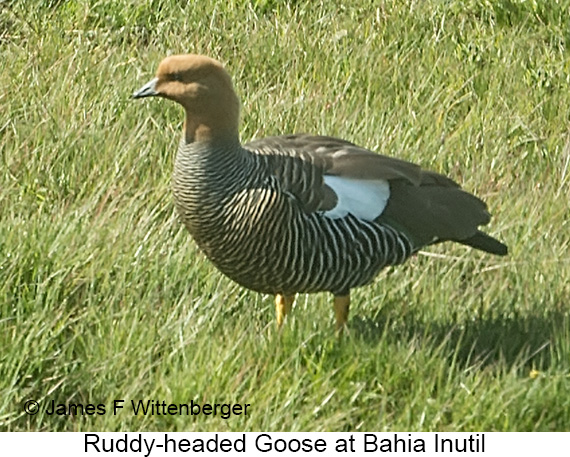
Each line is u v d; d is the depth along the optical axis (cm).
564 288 1337
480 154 1590
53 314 1223
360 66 1758
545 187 1512
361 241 1240
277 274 1226
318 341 1213
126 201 1412
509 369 1214
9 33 1836
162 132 1559
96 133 1519
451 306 1310
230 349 1180
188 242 1348
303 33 1820
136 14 1873
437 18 1894
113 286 1277
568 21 1900
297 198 1212
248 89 1697
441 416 1138
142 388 1157
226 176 1212
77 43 1773
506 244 1412
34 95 1616
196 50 1767
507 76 1770
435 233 1282
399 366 1180
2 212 1390
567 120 1712
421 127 1628
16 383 1156
